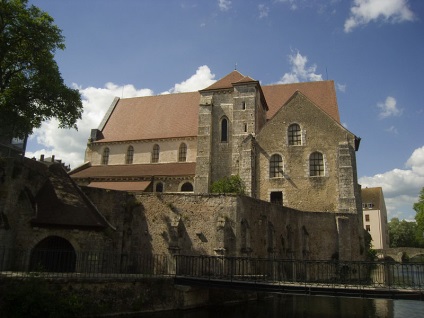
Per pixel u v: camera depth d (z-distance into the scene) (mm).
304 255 34406
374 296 18641
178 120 53031
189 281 22469
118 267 27016
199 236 27969
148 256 28219
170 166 48250
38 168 27078
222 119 47625
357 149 42688
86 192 28516
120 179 46094
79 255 24188
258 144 42719
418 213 68938
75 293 19125
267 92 54094
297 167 40938
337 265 33312
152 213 29094
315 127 41406
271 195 41281
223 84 49500
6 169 24141
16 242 24047
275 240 31812
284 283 20953
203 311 23094
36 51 28859
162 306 22172
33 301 17406
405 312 25844
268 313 23703
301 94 42875
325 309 26281
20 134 30016
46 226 24297
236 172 44500
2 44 27609
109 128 55500
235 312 23484
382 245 95625
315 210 39312
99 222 25625
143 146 51625
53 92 28812
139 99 58812
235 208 28000
